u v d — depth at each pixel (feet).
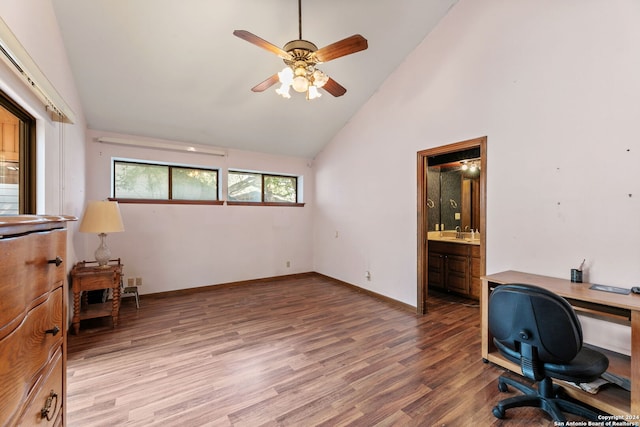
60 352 3.44
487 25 8.64
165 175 13.48
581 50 6.80
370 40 10.14
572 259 7.00
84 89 9.71
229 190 15.17
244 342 8.31
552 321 4.65
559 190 7.20
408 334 8.89
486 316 7.25
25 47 5.50
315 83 7.72
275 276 16.14
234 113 12.26
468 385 6.28
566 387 5.71
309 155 16.98
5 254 2.20
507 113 8.20
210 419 5.18
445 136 9.84
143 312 10.76
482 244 8.84
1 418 2.12
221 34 8.82
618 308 5.18
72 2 7.28
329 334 8.89
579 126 6.85
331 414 5.35
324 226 16.49
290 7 8.43
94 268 9.23
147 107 11.05
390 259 12.07
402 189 11.48
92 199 11.49
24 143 6.07
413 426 5.06
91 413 5.29
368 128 13.14
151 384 6.23
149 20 8.06
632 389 4.98
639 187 6.03
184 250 13.44
